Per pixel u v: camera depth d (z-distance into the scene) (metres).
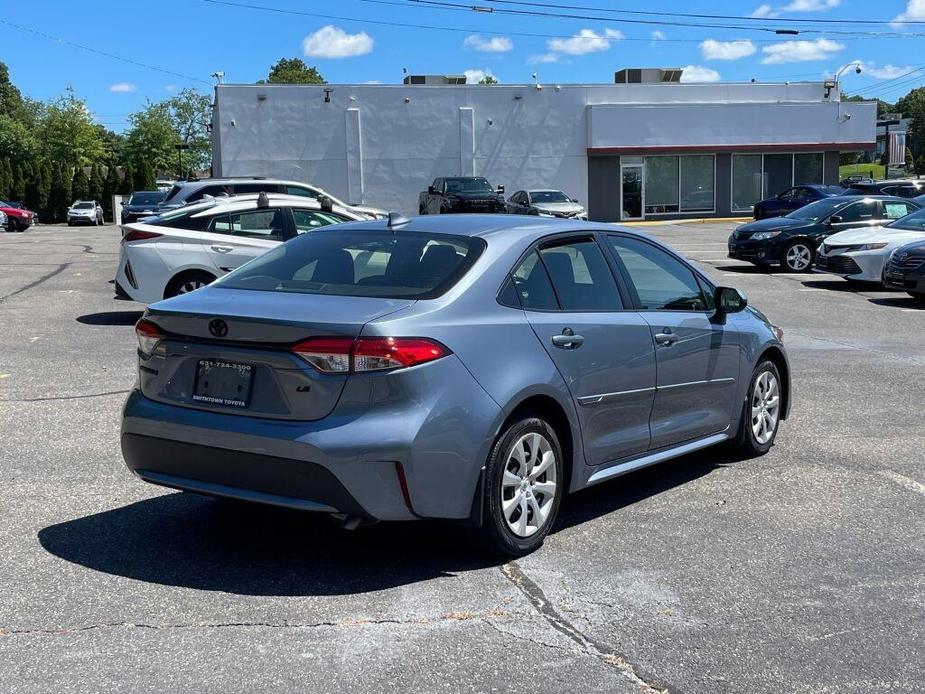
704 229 35.00
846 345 11.34
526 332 4.62
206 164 96.19
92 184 62.78
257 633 3.77
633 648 3.71
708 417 5.99
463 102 38.16
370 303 4.35
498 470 4.42
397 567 4.48
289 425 4.09
